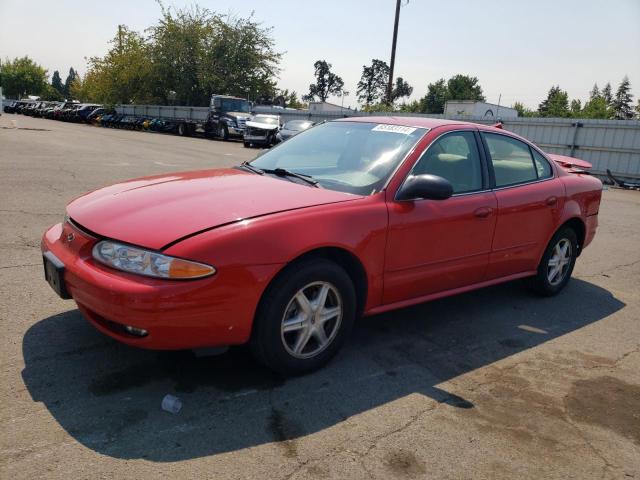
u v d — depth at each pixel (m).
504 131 4.54
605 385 3.37
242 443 2.54
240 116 29.08
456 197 3.85
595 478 2.48
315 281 3.08
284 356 3.06
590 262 6.54
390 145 3.82
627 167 17.39
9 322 3.60
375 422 2.79
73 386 2.91
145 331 2.66
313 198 3.26
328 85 105.19
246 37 40.31
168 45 40.53
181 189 3.38
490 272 4.23
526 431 2.81
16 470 2.24
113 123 42.50
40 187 8.75
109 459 2.36
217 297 2.72
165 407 2.75
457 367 3.49
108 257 2.79
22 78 93.69
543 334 4.14
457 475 2.43
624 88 101.56
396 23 28.81
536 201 4.43
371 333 3.95
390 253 3.42
